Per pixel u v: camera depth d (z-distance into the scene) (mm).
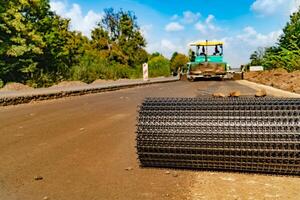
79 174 4793
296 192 3992
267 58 31859
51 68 28672
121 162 5289
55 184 4441
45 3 27438
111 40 54969
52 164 5258
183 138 4719
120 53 52906
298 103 4586
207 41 30219
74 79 27641
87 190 4219
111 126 8078
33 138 6965
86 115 9766
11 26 23812
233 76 28906
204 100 4961
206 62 28469
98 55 46000
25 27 24719
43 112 10516
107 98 14734
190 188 4172
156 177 4598
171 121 4801
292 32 26766
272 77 21281
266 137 4457
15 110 11047
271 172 4590
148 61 57625
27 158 5586
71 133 7391
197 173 4715
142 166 5039
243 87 17000
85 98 15016
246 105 4637
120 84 22641
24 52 24328
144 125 4867
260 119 4520
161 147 4805
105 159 5465
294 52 23609
